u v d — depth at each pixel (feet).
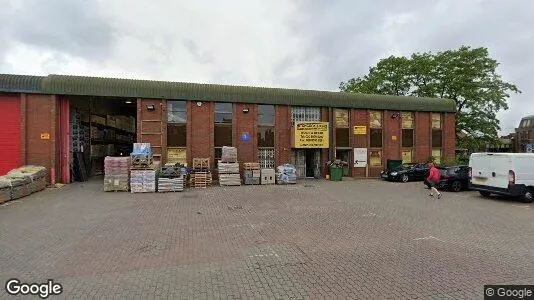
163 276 18.99
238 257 22.40
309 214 37.24
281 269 20.16
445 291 16.99
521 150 237.45
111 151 97.76
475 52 112.06
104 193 54.65
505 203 46.24
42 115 64.44
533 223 33.19
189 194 54.03
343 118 87.40
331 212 38.47
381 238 27.25
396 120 92.22
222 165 68.44
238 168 69.97
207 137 74.69
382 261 21.58
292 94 81.35
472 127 115.24
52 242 25.79
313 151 84.74
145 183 56.39
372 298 16.16
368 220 34.14
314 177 84.23
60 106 66.59
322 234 28.48
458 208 41.68
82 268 20.26
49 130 64.54
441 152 97.25
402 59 124.36
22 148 63.00
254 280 18.43
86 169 76.54
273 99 79.56
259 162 79.00
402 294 16.62
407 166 81.41
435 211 39.42
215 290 17.08
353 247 24.71
